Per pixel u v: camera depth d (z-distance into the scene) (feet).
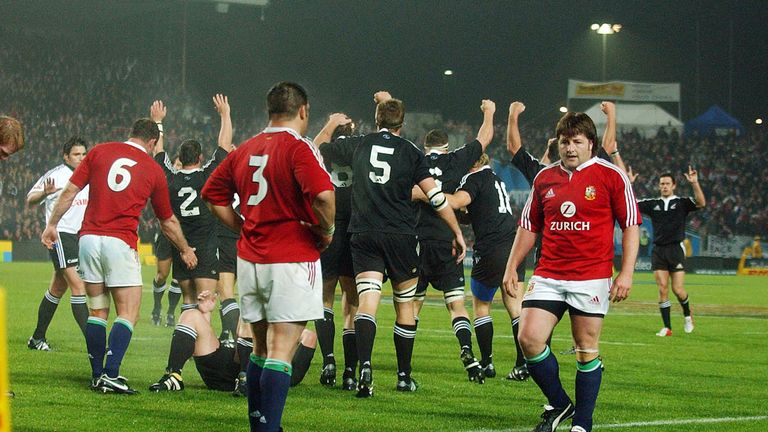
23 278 288.30
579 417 69.00
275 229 61.26
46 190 94.12
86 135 533.96
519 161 97.55
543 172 71.41
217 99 103.65
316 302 61.77
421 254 101.40
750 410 85.25
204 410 77.97
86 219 86.48
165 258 155.63
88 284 86.99
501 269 102.42
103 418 73.72
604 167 68.90
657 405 87.35
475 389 94.17
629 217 68.64
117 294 86.28
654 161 563.89
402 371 91.81
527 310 70.08
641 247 493.77
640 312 222.69
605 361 123.34
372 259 87.51
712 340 156.46
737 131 596.70
